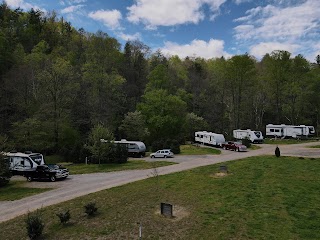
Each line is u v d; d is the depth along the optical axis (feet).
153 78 206.08
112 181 95.14
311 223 52.90
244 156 134.82
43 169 101.14
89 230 53.52
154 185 85.56
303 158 116.57
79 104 194.80
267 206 62.49
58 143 160.15
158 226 54.24
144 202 69.62
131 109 226.99
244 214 58.44
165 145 164.45
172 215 59.57
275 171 95.50
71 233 52.49
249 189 75.97
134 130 184.24
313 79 228.84
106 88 201.46
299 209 59.98
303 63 228.02
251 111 257.96
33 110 162.71
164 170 108.88
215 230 51.31
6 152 102.27
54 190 86.12
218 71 237.04
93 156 134.41
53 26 289.33
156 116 189.06
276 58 224.53
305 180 82.58
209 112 261.44
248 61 217.56
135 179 96.02
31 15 270.67
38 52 200.03
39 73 163.84
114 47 239.09
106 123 187.52
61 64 166.30
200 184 83.82
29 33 242.17
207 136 189.37
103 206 67.82
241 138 199.00
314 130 225.15
